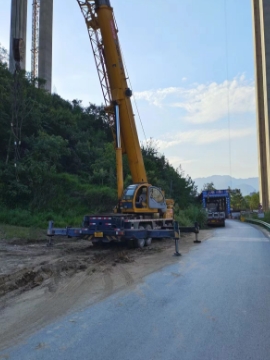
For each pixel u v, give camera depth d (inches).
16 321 223.9
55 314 237.3
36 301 269.4
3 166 1146.7
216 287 308.7
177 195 1752.0
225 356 171.6
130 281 335.6
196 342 188.9
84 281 336.5
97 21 659.4
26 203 1088.8
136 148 670.5
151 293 290.0
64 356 172.4
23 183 1119.6
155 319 225.8
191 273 372.5
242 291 294.5
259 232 1028.5
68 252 534.3
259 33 2450.8
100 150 1786.4
